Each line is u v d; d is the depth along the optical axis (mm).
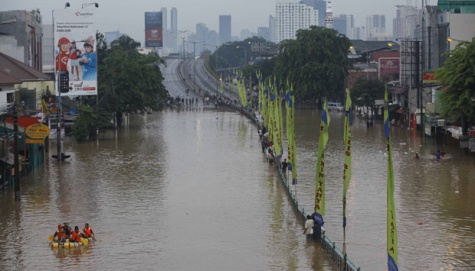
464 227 67250
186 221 70688
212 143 138875
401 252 59125
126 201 80688
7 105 103062
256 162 111125
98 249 60844
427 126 141875
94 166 107500
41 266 56188
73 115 151750
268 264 56312
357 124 177750
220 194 84250
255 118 185125
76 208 77125
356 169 101812
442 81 120562
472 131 114125
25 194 85062
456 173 97312
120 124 177625
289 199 80125
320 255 58500
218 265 56156
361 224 68625
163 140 145000
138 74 175875
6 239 64188
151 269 55219
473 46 118688
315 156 116688
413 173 97750
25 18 164500
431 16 177500
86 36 145125
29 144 103562
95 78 146500
